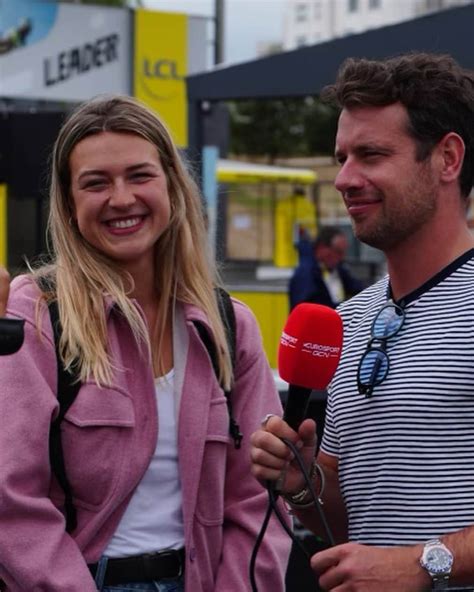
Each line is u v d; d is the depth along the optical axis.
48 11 15.51
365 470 2.34
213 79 9.00
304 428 2.29
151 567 2.52
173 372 2.64
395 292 2.41
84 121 2.63
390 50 7.69
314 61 8.29
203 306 2.69
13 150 9.01
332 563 2.17
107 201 2.60
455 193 2.38
